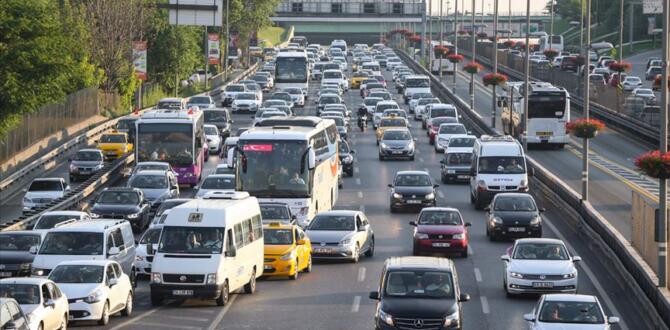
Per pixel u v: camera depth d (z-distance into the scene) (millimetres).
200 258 62062
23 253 70500
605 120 175500
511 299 64438
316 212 88500
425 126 171125
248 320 58438
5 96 99750
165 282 61969
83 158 123688
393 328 50531
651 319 57500
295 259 71250
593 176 118500
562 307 49344
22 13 102000
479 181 101438
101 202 92875
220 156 137125
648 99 158125
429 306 51000
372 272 73938
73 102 156375
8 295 50938
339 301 63906
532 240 66438
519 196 87625
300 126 92625
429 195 100500
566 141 142625
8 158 124250
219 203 65562
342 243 77250
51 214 80875
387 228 92625
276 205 81812
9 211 105812
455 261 77562
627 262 67375
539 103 142125
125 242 68688
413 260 54406
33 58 101062
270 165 85875
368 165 133875
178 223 63281
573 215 91188
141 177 101812
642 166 60000
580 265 75312
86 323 56750
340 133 155250
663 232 59188
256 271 67812
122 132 139125
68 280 56906
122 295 59188
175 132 113812
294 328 56406
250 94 193125
